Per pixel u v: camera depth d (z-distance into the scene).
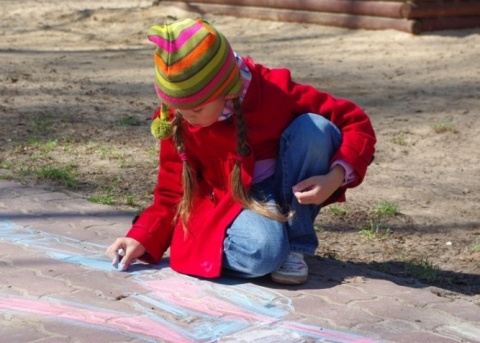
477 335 3.93
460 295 4.54
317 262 4.88
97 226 5.41
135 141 8.23
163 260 4.79
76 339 3.77
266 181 4.46
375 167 7.79
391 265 5.27
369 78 12.12
